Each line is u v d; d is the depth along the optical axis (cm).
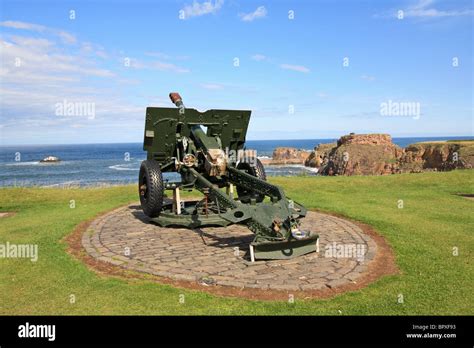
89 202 985
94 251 540
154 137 725
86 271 465
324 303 374
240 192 816
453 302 372
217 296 390
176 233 642
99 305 372
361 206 857
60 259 511
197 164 708
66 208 906
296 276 438
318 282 420
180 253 528
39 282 432
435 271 453
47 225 710
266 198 979
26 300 387
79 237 630
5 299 390
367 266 471
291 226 491
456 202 911
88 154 11919
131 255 520
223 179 741
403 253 521
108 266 484
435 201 927
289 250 501
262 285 411
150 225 705
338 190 1112
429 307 363
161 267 470
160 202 695
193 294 394
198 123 734
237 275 441
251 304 371
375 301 377
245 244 570
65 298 389
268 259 494
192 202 852
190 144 731
